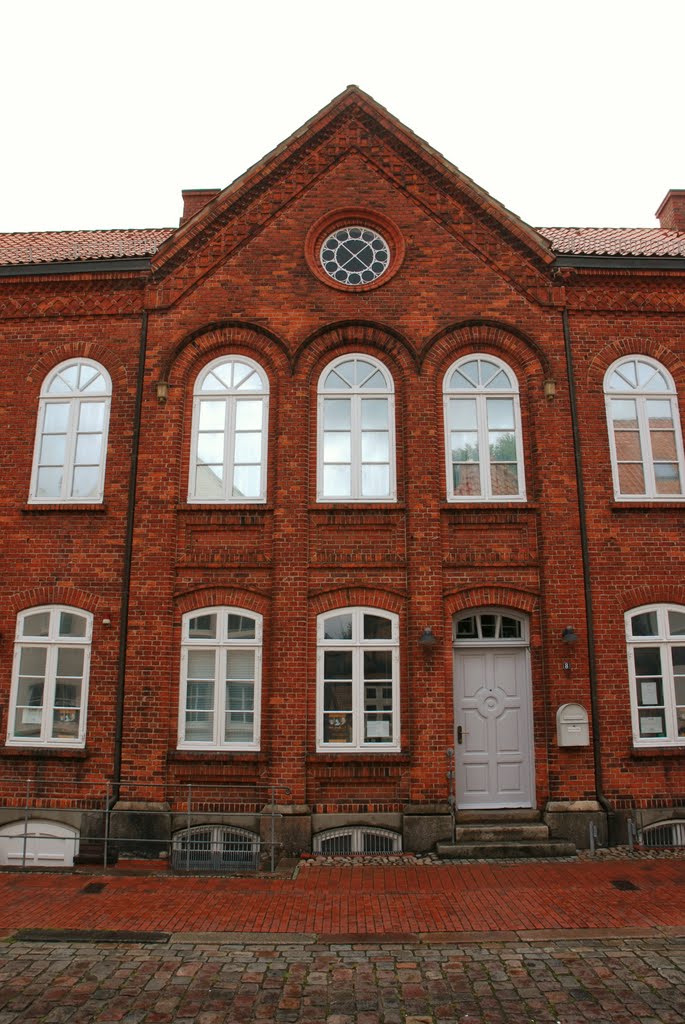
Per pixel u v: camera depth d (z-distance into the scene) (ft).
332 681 40.93
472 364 45.03
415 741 39.65
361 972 24.68
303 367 44.14
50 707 41.32
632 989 23.39
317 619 41.45
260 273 45.47
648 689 41.50
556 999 22.79
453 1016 21.85
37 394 45.42
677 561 42.70
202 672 41.37
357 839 39.19
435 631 40.75
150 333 45.06
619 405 44.80
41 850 39.96
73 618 42.34
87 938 27.37
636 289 45.91
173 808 39.63
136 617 41.47
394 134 47.11
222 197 46.16
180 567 42.11
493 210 45.93
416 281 45.29
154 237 56.44
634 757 40.32
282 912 30.07
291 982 23.99
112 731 40.57
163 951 26.40
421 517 42.09
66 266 45.85
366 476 43.57
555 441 43.50
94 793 40.06
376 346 44.86
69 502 43.62
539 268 45.68
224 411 44.52
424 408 43.50
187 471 43.75
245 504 42.73
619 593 42.06
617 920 28.94
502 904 30.81
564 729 39.91
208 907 30.71
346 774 39.60
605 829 39.27
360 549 42.24
